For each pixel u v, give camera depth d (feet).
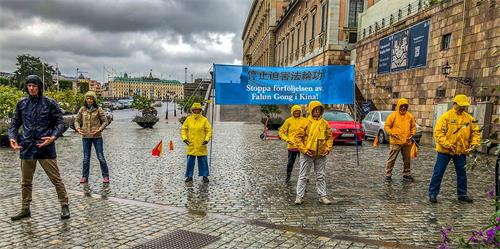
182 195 23.16
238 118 123.24
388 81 78.54
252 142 56.24
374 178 29.35
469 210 20.71
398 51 74.33
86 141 26.22
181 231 16.71
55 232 16.35
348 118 58.75
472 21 53.06
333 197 23.22
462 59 55.16
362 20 95.50
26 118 17.80
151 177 28.58
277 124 84.28
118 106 227.61
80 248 14.66
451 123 22.02
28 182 18.24
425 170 33.47
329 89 33.19
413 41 68.69
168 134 69.41
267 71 32.50
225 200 22.12
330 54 101.35
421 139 64.08
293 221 18.38
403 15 74.08
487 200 22.97
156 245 15.07
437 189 22.47
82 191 23.75
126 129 82.28
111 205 20.61
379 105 82.64
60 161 35.60
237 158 39.37
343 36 101.35
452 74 57.16
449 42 58.65
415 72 68.08
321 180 21.85
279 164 35.58
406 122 27.86
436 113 60.70
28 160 17.75
